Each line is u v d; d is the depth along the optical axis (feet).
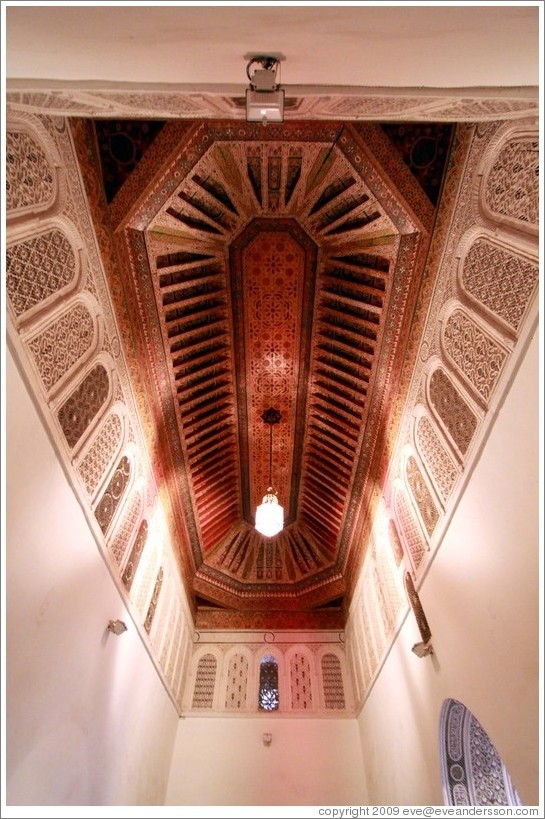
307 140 10.20
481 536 8.27
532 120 6.66
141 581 13.42
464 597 8.96
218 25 3.86
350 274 12.70
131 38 4.06
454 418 9.35
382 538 14.71
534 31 3.87
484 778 10.16
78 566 8.98
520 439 7.00
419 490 11.40
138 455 12.50
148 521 13.84
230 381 15.84
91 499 9.63
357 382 14.14
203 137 9.93
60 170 7.95
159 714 15.71
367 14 3.67
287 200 11.90
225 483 19.44
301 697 19.40
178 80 4.86
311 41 4.15
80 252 8.71
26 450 7.01
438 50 4.23
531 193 6.74
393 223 10.47
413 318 11.01
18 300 6.86
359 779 17.31
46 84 4.96
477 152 8.16
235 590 21.94
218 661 20.40
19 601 6.81
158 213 10.40
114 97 5.31
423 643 10.92
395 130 9.48
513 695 7.18
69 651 8.61
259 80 4.50
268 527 13.47
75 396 8.80
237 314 14.17
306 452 18.15
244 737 18.33
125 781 12.19
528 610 6.74
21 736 6.91
